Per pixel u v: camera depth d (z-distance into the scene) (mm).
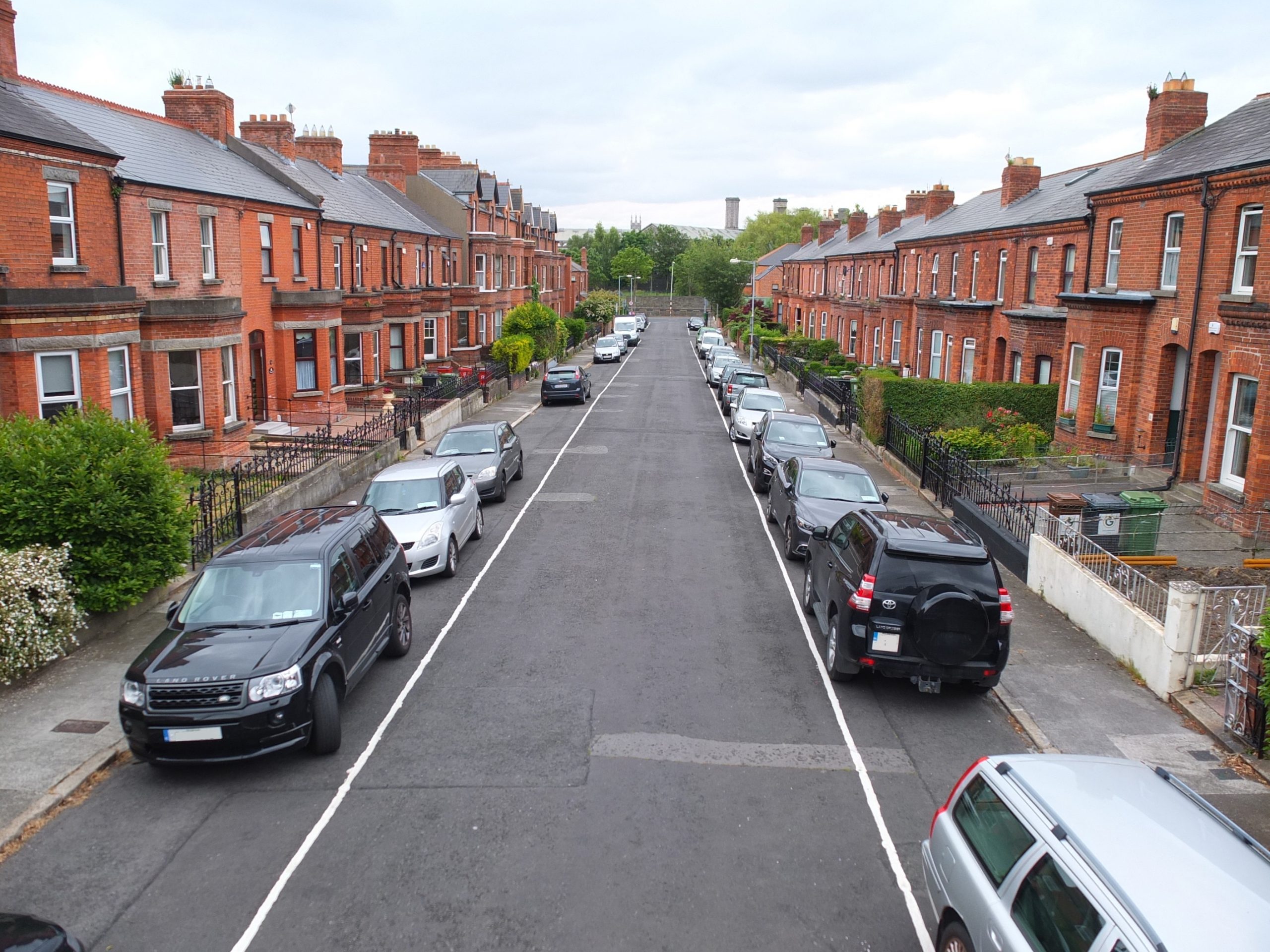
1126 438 19875
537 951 5984
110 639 11547
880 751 8898
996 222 29844
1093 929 4215
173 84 26906
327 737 8547
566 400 37281
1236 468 15969
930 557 9672
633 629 12156
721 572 14781
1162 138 21438
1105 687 10422
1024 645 11680
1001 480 18266
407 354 36500
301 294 25859
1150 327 19156
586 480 22281
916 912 6492
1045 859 4703
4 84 18156
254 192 24031
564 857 7016
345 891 6590
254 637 8586
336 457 20781
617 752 8727
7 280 15461
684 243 149125
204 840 7246
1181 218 18344
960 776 8438
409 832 7355
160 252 20250
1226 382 15953
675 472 23547
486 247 46656
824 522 14398
